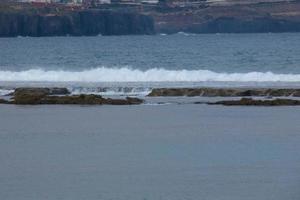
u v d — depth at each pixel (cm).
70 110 12738
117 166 8875
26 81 17062
